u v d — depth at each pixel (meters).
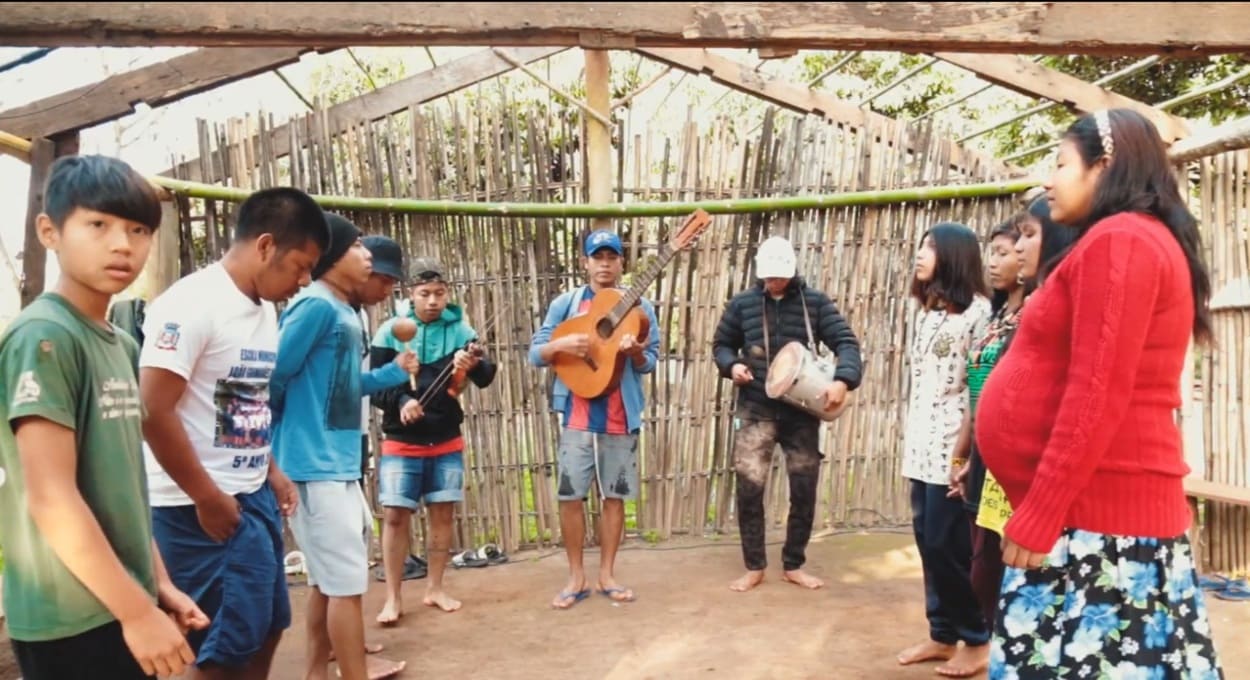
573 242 5.01
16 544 1.65
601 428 4.20
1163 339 1.81
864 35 2.78
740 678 3.32
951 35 2.81
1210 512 4.48
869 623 3.87
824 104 5.88
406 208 4.74
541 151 4.95
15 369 1.57
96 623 1.67
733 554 4.94
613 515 4.29
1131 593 1.81
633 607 4.13
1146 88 8.83
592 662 3.51
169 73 4.58
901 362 5.27
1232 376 4.34
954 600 3.24
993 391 2.04
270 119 4.80
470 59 5.23
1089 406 1.74
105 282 1.65
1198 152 4.32
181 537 2.32
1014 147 10.18
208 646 2.31
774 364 4.21
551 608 4.15
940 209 5.16
